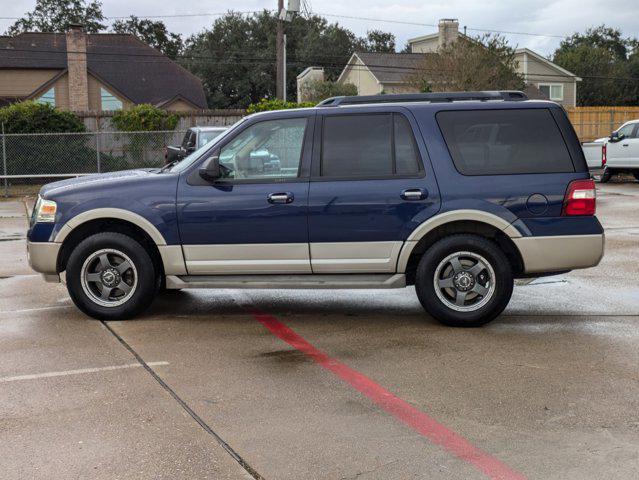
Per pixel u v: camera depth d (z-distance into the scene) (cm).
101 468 397
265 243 682
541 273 677
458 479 381
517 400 492
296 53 7062
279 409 480
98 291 715
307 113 690
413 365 569
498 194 662
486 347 614
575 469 391
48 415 473
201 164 693
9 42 4019
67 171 2267
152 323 704
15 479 385
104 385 529
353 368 563
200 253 689
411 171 673
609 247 1111
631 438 429
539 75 5206
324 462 402
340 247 677
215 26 7225
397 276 680
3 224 1538
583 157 673
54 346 627
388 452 414
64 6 7419
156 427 452
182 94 4125
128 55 4284
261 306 774
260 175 688
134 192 693
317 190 675
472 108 679
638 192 1992
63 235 699
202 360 587
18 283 898
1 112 2373
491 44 3828
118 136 2311
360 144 681
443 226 679
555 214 664
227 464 401
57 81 3847
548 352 598
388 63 5075
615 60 7656
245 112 2723
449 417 464
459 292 673
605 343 623
